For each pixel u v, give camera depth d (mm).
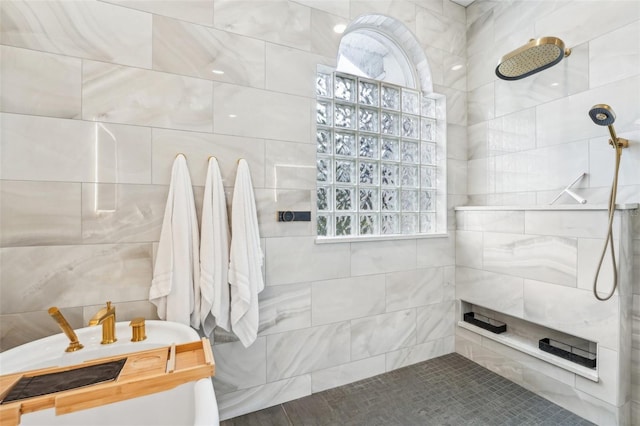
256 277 1433
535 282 1657
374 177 1991
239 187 1425
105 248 1256
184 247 1300
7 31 1128
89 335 1104
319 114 1803
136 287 1301
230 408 1480
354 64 2018
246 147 1507
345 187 1880
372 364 1850
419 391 1684
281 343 1593
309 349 1664
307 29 1660
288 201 1607
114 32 1267
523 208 1707
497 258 1874
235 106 1484
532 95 1857
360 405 1564
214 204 1371
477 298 2004
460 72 2244
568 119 1684
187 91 1389
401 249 1962
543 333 1730
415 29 2035
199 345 940
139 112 1305
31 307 1157
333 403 1582
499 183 2051
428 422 1431
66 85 1198
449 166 2186
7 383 741
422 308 2039
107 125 1256
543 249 1622
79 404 683
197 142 1405
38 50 1162
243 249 1395
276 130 1578
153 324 1187
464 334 2102
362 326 1819
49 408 674
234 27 1481
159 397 809
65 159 1199
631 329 1393
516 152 1946
